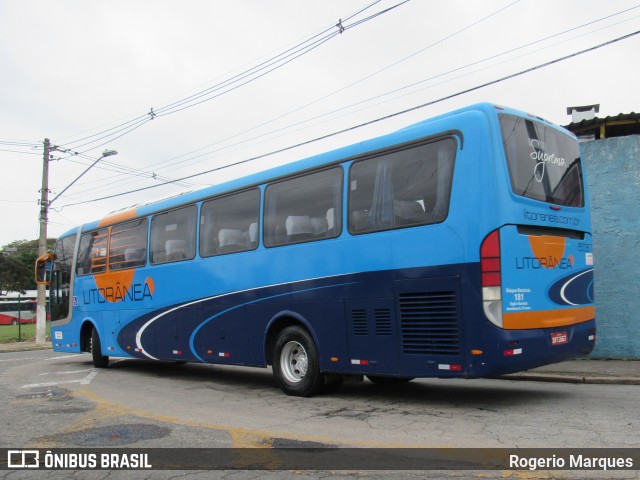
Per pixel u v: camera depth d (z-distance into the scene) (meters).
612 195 11.20
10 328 45.62
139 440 5.84
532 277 6.45
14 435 6.24
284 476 4.56
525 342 6.25
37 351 21.86
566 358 6.98
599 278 11.18
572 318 7.00
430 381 9.70
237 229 9.47
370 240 7.34
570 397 7.59
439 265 6.53
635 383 8.77
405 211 7.00
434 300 6.58
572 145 7.66
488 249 6.17
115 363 14.60
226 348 9.45
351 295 7.50
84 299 13.55
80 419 7.04
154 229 11.42
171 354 10.68
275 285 8.62
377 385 9.31
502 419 6.23
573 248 7.21
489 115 6.45
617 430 5.56
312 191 8.28
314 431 5.99
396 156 7.24
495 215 6.21
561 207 7.03
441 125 6.80
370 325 7.26
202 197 10.29
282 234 8.63
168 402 8.21
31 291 59.78
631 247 10.98
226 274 9.53
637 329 10.84
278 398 8.27
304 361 8.30
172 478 4.63
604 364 10.44
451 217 6.49
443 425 6.05
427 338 6.63
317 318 7.95
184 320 10.38
